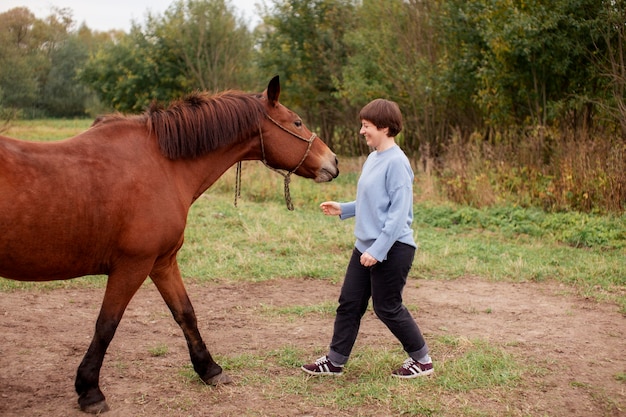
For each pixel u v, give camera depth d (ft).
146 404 11.24
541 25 32.22
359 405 11.37
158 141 10.92
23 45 100.48
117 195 10.15
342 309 12.31
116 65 65.16
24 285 18.90
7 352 13.65
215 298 18.43
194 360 11.97
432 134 42.47
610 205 28.86
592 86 34.71
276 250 23.77
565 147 32.81
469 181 33.14
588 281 20.35
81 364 10.73
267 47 53.62
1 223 9.18
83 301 17.88
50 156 9.80
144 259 10.57
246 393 11.79
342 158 50.52
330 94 51.03
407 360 12.69
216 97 11.62
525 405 11.43
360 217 11.80
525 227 27.63
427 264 21.81
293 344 14.62
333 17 50.67
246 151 11.96
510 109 37.09
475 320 16.61
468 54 37.17
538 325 16.22
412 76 40.65
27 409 10.93
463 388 12.04
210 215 29.35
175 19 62.90
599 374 13.02
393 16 43.04
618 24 31.78
